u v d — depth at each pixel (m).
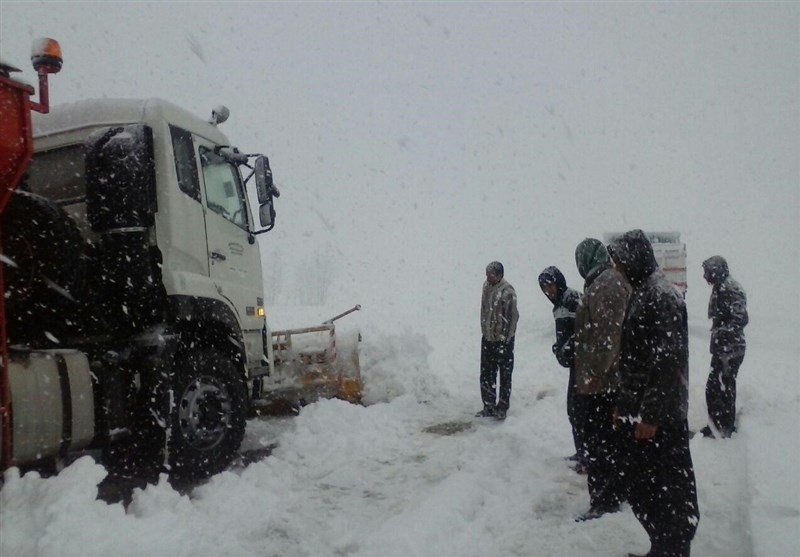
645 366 3.64
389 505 4.84
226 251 6.26
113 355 4.86
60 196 5.54
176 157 5.66
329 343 8.22
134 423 4.97
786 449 5.56
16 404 3.89
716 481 5.02
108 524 3.64
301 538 4.20
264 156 6.57
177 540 3.76
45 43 4.20
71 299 4.62
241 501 4.65
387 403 8.31
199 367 5.54
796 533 3.72
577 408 5.41
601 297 4.52
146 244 5.17
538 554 3.91
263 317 6.92
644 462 3.58
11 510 3.62
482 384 8.02
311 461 5.95
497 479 5.24
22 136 3.92
